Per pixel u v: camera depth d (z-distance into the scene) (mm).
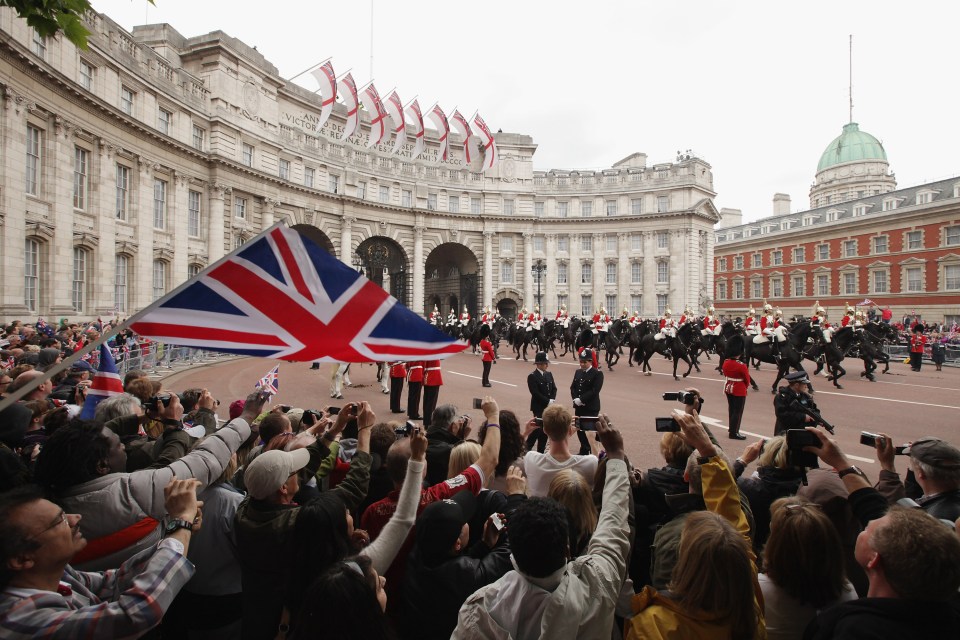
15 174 24016
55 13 6340
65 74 27328
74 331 21203
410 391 15508
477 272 67125
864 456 11805
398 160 61312
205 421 6613
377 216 59000
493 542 4383
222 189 41000
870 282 63062
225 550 4520
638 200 69312
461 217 65312
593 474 5457
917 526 2746
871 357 24562
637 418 15891
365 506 6051
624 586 4207
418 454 4078
